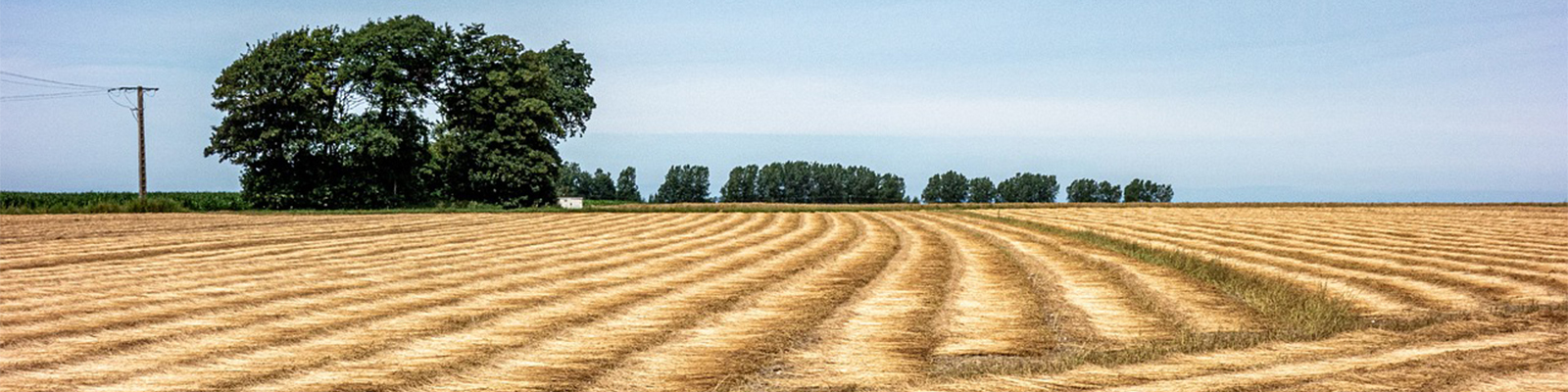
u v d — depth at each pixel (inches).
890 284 733.9
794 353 466.3
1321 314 576.7
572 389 395.2
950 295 671.1
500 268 854.5
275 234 1238.3
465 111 2283.5
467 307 621.3
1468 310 624.7
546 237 1204.5
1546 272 823.1
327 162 2127.2
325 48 2129.7
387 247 1059.9
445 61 2274.9
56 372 429.4
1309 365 425.7
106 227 1343.5
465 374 420.8
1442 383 384.5
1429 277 791.1
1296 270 849.5
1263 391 372.2
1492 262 917.2
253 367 438.3
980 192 5103.3
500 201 2250.2
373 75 2097.7
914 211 2015.3
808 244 1103.6
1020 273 793.6
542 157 2258.9
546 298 662.5
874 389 392.2
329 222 1485.0
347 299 657.0
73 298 658.8
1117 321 558.9
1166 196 5113.2
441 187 2283.5
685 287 721.0
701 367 434.3
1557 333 527.8
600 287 721.6
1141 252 957.8
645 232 1299.2
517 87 2301.9
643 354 463.2
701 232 1298.0
